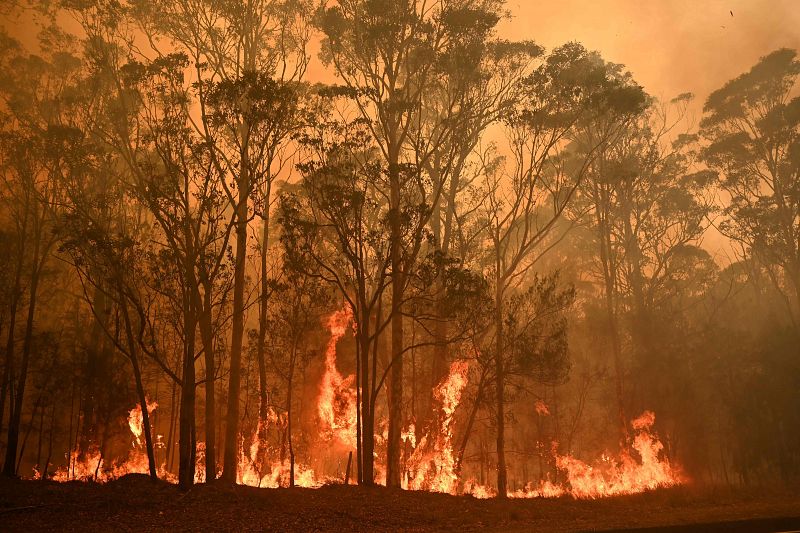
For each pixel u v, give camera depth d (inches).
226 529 788.0
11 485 940.6
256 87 1055.6
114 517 805.2
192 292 993.5
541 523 874.1
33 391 1681.8
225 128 1166.3
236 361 1245.1
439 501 1012.5
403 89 1445.6
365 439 1115.9
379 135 1487.5
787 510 919.7
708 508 1042.7
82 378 1541.6
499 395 1371.8
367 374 1135.6
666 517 879.1
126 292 1010.7
